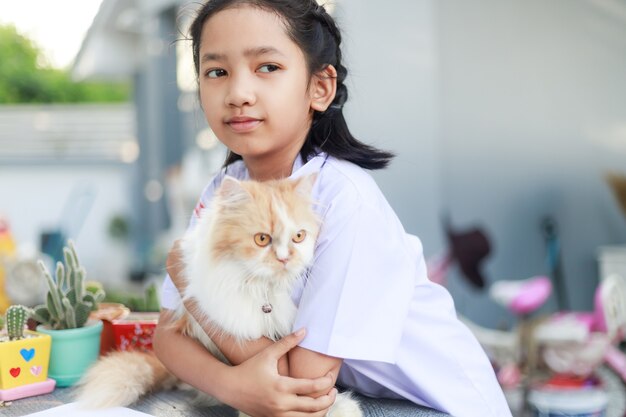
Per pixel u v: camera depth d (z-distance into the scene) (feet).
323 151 3.87
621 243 14.12
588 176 14.28
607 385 9.26
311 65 3.62
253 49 3.40
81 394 3.79
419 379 3.66
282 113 3.48
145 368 3.90
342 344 3.28
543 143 14.52
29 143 29.81
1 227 7.34
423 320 3.81
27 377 4.03
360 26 13.44
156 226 23.04
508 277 14.75
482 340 9.97
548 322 9.11
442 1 14.79
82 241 27.40
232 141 3.55
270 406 3.20
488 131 14.79
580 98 14.24
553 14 14.25
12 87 47.24
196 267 3.40
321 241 3.42
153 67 21.59
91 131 29.94
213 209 3.42
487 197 14.85
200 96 3.72
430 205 14.43
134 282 21.31
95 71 25.59
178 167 21.91
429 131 14.39
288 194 3.33
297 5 3.58
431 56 14.34
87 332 4.30
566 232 14.46
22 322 4.10
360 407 3.64
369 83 13.57
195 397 3.89
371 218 3.43
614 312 9.16
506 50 14.58
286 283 3.32
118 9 23.41
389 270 3.40
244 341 3.40
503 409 3.96
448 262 10.73
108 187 28.89
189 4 4.33
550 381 8.86
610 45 13.99
